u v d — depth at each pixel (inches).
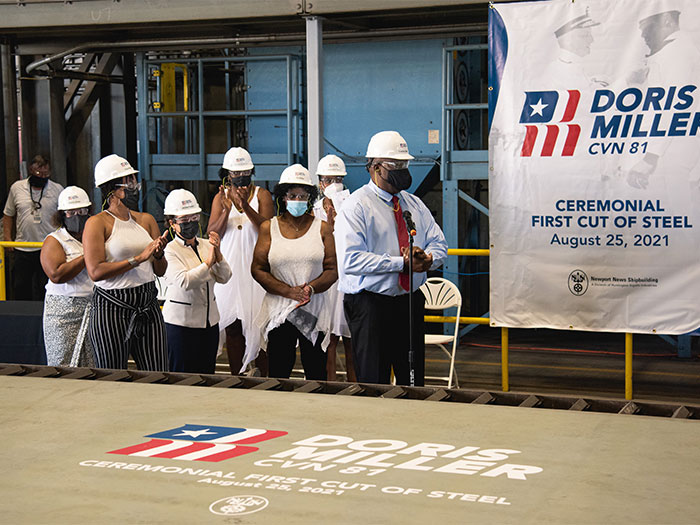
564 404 107.1
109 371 127.4
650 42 232.8
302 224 215.9
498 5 244.7
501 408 103.8
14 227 369.1
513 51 244.7
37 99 415.2
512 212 250.7
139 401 108.9
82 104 438.3
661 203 236.8
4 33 350.6
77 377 125.6
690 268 236.7
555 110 243.0
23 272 364.5
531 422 96.9
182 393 113.3
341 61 401.7
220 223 258.5
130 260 191.2
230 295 260.2
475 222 425.7
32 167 363.3
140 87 429.1
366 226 189.6
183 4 287.3
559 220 246.5
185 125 453.4
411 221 187.3
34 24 303.9
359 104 400.8
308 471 79.4
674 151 234.2
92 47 371.9
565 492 73.3
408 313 192.2
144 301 196.7
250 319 260.4
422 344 194.2
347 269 186.9
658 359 344.2
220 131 462.0
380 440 90.0
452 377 301.9
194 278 207.2
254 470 79.7
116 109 460.4
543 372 317.7
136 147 472.1
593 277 245.4
